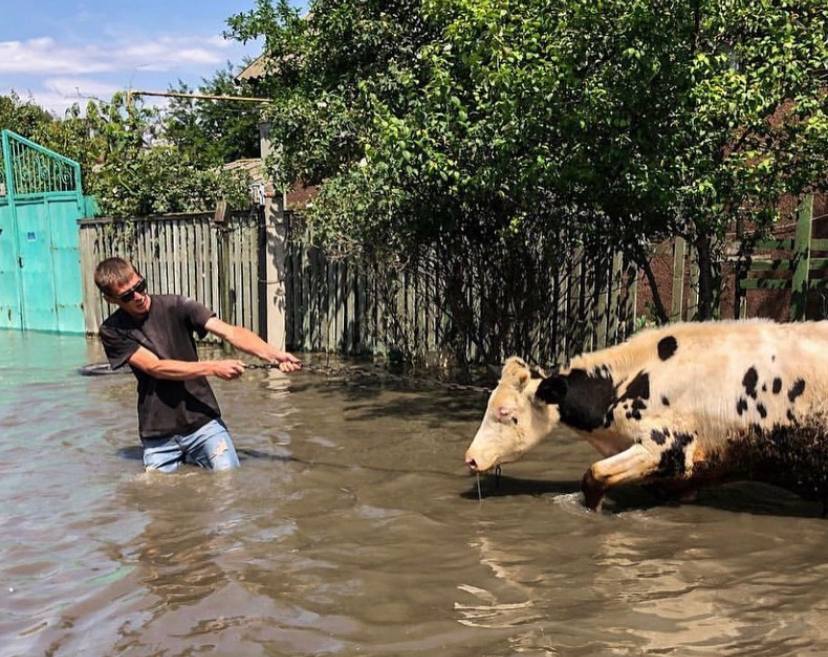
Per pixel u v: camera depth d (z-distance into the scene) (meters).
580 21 6.30
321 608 3.89
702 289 8.02
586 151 6.78
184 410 6.26
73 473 6.29
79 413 8.48
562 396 5.55
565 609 3.82
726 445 5.26
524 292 9.33
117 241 14.98
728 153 7.37
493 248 9.27
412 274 10.52
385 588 4.11
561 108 6.61
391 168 7.92
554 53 6.48
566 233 9.07
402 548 4.66
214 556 4.57
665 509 5.36
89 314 15.78
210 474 6.21
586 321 9.62
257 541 4.80
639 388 5.44
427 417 8.07
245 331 6.29
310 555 4.56
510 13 6.78
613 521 5.11
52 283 16.48
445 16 7.77
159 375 6.11
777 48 6.28
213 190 15.52
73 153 20.94
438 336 10.77
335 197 9.67
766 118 7.02
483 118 7.62
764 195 6.87
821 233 9.59
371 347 11.83
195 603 3.98
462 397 8.99
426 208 8.59
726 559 4.43
